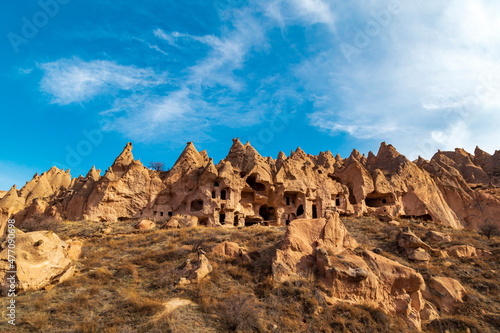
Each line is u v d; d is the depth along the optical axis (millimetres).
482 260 31844
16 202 53250
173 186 51469
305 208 51844
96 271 24406
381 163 63500
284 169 53156
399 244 32000
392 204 53250
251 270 24812
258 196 51844
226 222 48062
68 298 19969
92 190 50156
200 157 57562
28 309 18250
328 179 55375
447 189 57125
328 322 19016
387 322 19859
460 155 76062
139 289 22281
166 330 16469
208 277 23297
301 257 24438
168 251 29375
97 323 16969
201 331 16922
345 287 21859
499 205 52750
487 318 22531
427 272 26891
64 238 37812
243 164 55906
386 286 22703
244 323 17734
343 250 25719
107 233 39656
